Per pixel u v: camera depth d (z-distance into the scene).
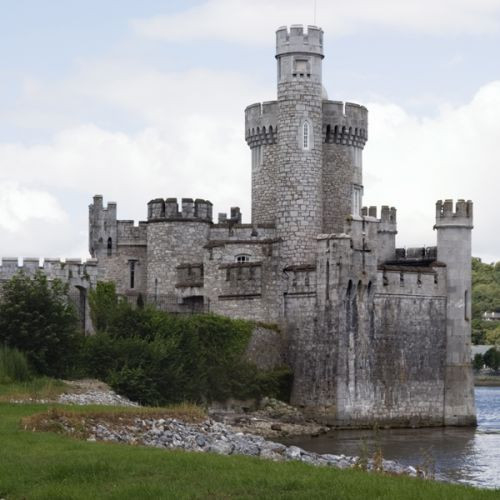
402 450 82.81
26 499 43.47
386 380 98.38
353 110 112.38
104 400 79.31
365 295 97.31
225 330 96.69
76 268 97.38
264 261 101.69
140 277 114.94
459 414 102.25
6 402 72.00
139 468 47.78
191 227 110.38
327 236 96.81
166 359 89.94
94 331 96.94
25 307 86.31
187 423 68.12
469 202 103.94
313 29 105.25
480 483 67.31
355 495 41.97
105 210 114.69
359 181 113.81
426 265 107.44
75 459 49.34
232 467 48.59
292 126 104.44
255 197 111.69
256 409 96.50
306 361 98.06
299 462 52.38
